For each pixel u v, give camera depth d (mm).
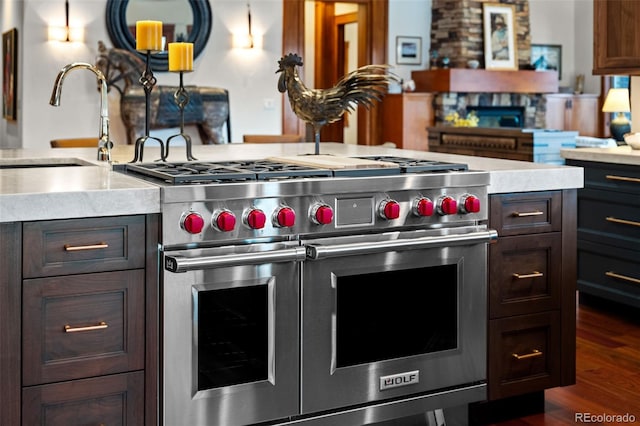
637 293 4277
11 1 8617
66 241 2078
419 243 2529
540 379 2967
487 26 11141
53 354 2092
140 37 2859
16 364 2043
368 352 2543
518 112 11648
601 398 3203
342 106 3121
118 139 8438
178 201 2186
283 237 2381
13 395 2047
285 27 9781
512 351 2896
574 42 12516
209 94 8312
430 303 2654
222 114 8406
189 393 2256
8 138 9188
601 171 4430
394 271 2566
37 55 7980
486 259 2764
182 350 2236
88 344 2135
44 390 2088
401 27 11094
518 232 2855
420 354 2648
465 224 2723
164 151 3180
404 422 2723
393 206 2500
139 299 2189
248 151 3857
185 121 8203
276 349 2373
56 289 2076
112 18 8219
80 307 2117
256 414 2363
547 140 6918
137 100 7941
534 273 2908
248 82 9086
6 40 8977
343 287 2479
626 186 4270
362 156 3352
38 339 2066
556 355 2998
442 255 2654
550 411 3062
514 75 11250
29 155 3443
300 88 3178
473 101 11078
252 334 2338
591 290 4582
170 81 8547
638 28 4621
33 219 2020
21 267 2027
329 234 2457
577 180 2961
